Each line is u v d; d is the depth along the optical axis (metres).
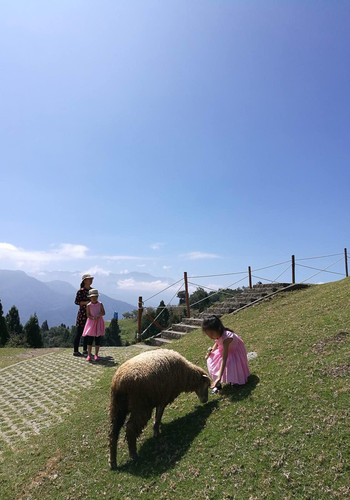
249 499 3.61
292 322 9.30
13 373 11.91
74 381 10.05
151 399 5.05
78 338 13.85
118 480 4.56
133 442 4.91
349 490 3.40
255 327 10.35
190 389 5.71
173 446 4.94
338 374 5.34
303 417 4.58
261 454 4.17
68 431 6.40
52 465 5.34
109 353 13.86
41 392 9.37
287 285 16.39
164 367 5.24
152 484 4.28
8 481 5.17
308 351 6.65
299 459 3.93
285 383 5.56
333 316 8.45
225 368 6.03
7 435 6.82
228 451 4.41
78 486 4.67
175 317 24.38
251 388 5.78
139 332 17.11
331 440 4.06
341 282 13.59
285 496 3.54
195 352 9.57
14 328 45.59
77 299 13.98
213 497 3.78
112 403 5.08
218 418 5.25
